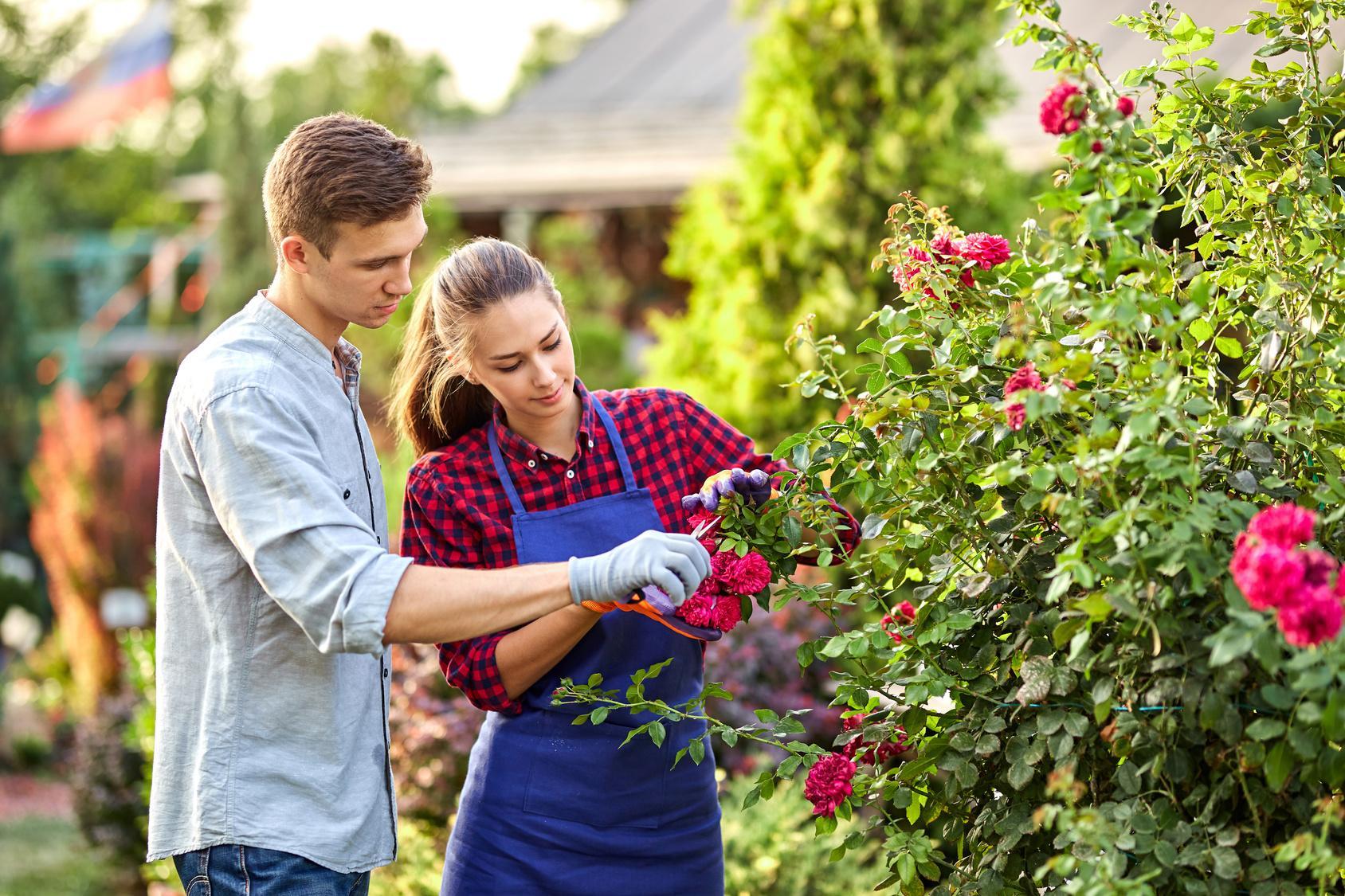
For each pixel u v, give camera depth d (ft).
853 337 15.16
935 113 15.25
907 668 5.92
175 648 5.89
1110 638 5.49
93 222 82.43
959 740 5.65
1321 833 4.84
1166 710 5.10
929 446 5.92
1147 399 5.02
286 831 5.67
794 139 15.46
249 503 5.52
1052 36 5.49
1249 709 5.10
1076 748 5.49
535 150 31.04
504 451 6.44
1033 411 5.09
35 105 56.59
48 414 32.60
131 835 17.29
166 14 55.83
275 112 71.10
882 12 15.08
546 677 6.36
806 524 6.33
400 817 11.69
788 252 15.47
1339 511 5.16
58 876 19.53
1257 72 6.46
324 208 5.62
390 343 27.58
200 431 5.67
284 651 5.79
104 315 57.93
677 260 16.83
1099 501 5.40
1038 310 5.72
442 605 5.35
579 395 6.59
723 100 31.55
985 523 5.98
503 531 6.36
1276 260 6.12
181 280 55.88
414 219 5.82
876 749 6.29
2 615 38.27
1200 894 4.98
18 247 53.42
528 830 6.28
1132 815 5.08
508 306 5.98
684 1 37.86
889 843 5.95
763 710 6.33
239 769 5.71
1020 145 23.12
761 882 9.62
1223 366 7.18
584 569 5.39
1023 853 5.82
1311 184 6.06
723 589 6.04
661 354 16.75
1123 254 5.07
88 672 28.94
